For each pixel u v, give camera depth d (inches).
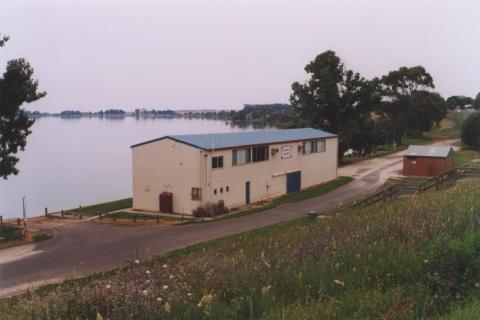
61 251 868.6
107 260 797.2
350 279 294.2
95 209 1358.3
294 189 1601.9
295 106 2527.1
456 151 2741.1
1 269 748.6
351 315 239.1
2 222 1135.6
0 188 2433.6
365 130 2513.5
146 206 1317.7
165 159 1278.3
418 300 252.1
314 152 1708.9
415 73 3779.5
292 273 309.1
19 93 1087.6
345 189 1596.9
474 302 238.4
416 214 466.6
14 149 1139.9
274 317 241.6
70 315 264.8
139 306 256.4
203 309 259.6
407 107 3865.7
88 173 3004.4
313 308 249.0
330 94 2416.3
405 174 1875.0
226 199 1302.9
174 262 440.5
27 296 433.7
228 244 736.3
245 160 1374.3
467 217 404.8
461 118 5639.8
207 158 1224.8
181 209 1259.8
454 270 281.9
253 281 299.7
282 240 565.6
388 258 317.7
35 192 2299.5
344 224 563.8
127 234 1006.4
